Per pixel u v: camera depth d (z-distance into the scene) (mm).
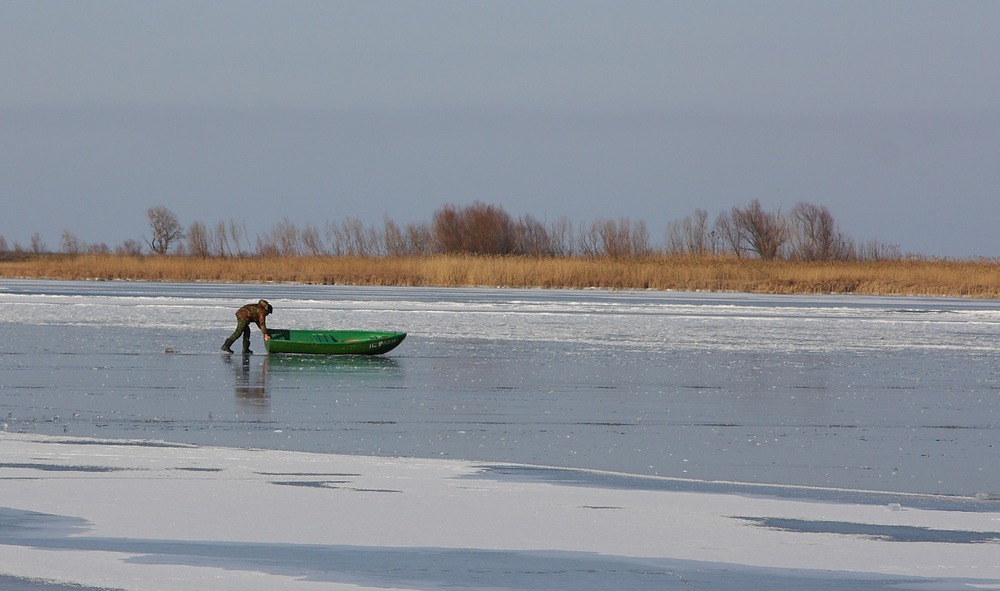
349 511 21203
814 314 81438
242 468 25375
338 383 43375
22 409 35594
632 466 27922
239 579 16672
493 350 55844
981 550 19047
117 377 44125
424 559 17969
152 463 25812
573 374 46719
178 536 19094
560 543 19125
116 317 73000
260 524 20078
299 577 16844
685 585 16844
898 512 22047
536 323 71125
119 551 18094
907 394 41656
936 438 32594
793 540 19609
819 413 37031
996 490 25641
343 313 77500
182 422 33594
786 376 46625
